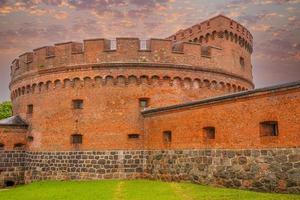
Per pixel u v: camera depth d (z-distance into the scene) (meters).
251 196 17.94
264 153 19.73
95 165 29.67
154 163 28.31
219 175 22.34
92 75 30.72
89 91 30.75
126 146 29.72
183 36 38.47
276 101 19.34
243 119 21.17
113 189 23.09
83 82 30.92
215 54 32.84
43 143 31.95
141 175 29.44
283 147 18.75
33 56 33.88
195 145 24.44
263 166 19.72
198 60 31.77
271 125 20.19
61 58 31.91
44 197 21.20
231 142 21.80
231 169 21.59
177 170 25.80
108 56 30.70
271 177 19.20
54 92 32.00
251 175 20.31
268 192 19.22
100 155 29.72
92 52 30.98
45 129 32.00
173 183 24.69
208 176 23.14
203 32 35.91
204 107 24.03
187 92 30.95
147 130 29.64
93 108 30.45
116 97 30.30
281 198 16.88
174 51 31.06
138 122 30.06
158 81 30.55
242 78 35.44
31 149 33.12
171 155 26.55
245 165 20.75
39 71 32.91
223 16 34.59
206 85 31.84
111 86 30.44
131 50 30.67
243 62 37.12
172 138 26.58
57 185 26.89
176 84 30.78
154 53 30.77
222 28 34.31
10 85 38.81
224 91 32.97
